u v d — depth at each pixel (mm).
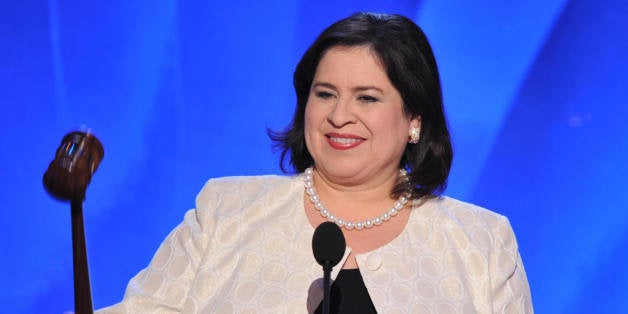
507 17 16750
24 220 16984
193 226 9273
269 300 8688
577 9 16656
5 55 16891
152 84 16938
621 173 16703
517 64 16781
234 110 16906
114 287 16844
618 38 16625
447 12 16828
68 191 6883
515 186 16828
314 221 9281
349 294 8883
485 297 9094
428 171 9523
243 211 9203
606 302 16781
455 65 16828
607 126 16703
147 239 16922
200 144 16922
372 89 8906
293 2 16797
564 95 16750
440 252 9195
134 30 16938
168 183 16906
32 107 16984
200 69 16906
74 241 6926
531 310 9469
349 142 9031
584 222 16812
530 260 16875
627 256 16750
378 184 9383
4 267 16922
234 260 8953
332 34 8984
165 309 8914
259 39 16875
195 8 16844
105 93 16938
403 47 8953
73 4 16891
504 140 16844
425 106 9281
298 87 9484
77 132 7121
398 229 9336
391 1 16766
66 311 17031
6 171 16969
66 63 16953
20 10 16875
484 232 9461
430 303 8844
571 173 16797
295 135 9648
